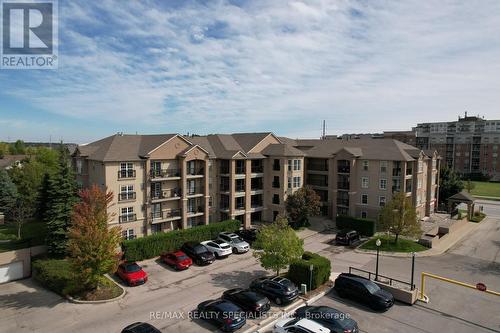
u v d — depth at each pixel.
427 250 36.25
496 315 21.91
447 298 24.38
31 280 28.91
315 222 48.44
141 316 21.73
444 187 59.88
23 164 59.84
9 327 20.59
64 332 19.89
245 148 48.19
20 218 39.38
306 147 56.88
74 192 32.06
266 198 48.84
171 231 35.81
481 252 35.97
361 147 51.34
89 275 23.58
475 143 125.75
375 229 43.84
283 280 24.27
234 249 35.50
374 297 22.52
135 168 36.28
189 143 41.06
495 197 81.88
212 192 45.06
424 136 137.50
